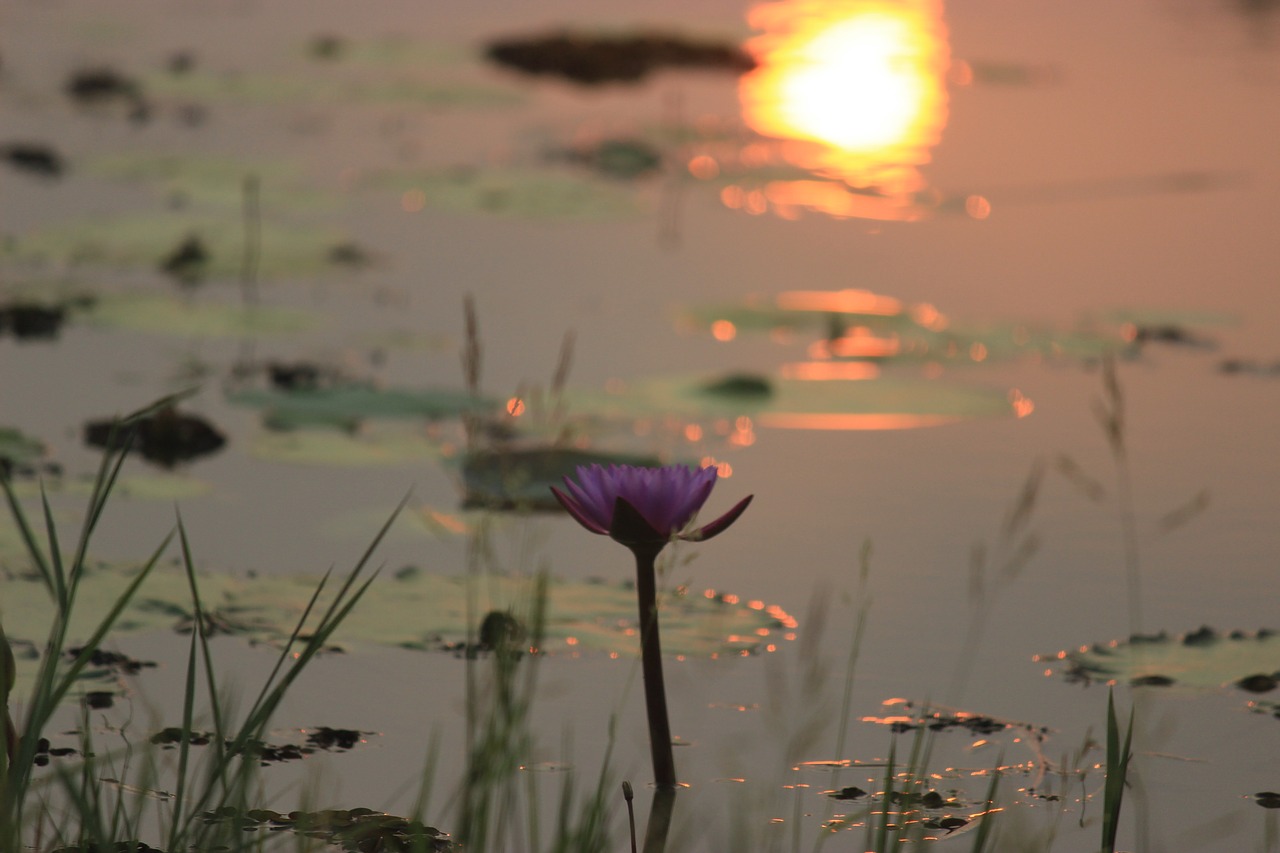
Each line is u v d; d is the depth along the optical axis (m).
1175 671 6.09
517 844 4.56
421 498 8.18
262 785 4.79
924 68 28.14
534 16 34.84
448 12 35.44
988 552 7.55
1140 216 17.20
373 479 8.53
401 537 7.53
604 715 5.64
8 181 17.73
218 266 13.97
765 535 7.75
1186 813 4.97
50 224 15.46
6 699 4.15
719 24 33.84
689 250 15.50
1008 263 15.12
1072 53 29.78
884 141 21.84
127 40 30.09
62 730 5.29
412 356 11.20
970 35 32.53
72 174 18.33
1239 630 6.50
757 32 33.19
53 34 30.41
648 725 5.41
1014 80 26.78
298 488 8.34
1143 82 26.17
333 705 5.62
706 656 6.17
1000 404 10.29
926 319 12.63
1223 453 9.30
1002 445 9.49
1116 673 6.09
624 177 19.59
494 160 20.34
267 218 16.28
